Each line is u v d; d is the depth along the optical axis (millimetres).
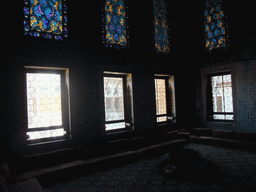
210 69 7672
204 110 7879
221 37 7379
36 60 4520
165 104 7672
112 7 6164
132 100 6348
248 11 6609
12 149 4094
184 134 6996
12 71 4207
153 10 7199
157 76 7531
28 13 4492
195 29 8109
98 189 3715
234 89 6977
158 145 6113
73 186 3863
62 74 5164
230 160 5059
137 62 6582
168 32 7699
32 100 4590
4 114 4066
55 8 4965
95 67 5570
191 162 4184
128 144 5773
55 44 4840
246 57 6645
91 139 5332
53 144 4680
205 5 7812
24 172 3918
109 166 4887
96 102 5527
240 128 6797
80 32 5312
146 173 4461
